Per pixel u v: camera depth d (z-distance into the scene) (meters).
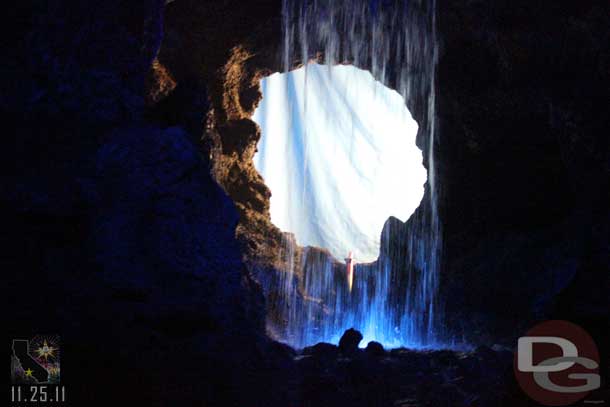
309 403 4.29
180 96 7.22
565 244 7.86
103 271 4.30
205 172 5.55
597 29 7.22
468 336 8.48
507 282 8.35
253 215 10.42
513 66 8.34
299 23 8.98
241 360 4.54
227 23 8.76
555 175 8.55
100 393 3.30
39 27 4.79
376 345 6.85
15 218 4.07
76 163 4.64
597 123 7.63
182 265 4.91
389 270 10.77
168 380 3.71
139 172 4.93
